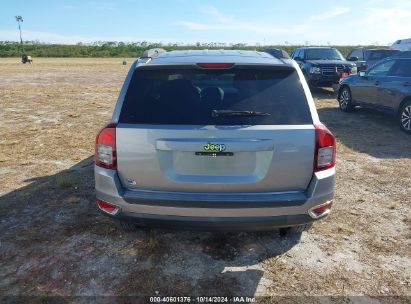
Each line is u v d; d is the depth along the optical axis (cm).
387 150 679
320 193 287
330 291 288
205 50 383
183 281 297
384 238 366
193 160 276
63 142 722
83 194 464
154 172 280
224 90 286
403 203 448
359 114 1054
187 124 274
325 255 335
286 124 278
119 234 367
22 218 400
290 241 358
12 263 320
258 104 281
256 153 275
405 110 815
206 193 281
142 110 284
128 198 285
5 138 752
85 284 293
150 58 318
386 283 297
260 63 295
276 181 280
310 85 1452
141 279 299
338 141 741
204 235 366
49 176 530
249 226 285
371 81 943
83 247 344
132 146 280
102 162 293
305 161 280
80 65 4053
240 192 281
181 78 291
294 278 303
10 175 534
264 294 283
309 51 1564
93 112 1071
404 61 859
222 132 269
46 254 333
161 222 288
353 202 450
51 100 1315
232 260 326
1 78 2300
